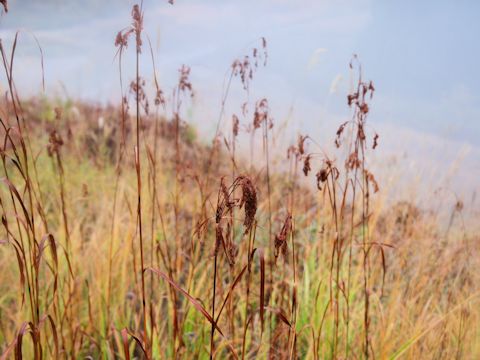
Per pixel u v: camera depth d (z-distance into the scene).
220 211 1.30
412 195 3.45
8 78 1.37
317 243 3.01
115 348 2.55
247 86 2.31
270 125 2.34
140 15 1.42
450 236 3.43
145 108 2.10
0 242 1.36
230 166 3.06
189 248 2.93
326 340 2.27
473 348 2.56
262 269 1.29
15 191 1.37
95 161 5.18
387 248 3.33
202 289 2.64
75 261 2.78
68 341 2.25
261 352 2.26
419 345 2.47
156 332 2.21
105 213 3.36
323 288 2.64
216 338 2.36
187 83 2.46
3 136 4.60
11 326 2.61
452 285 3.02
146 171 3.39
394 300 2.57
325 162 1.77
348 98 1.86
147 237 3.08
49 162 4.68
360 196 2.91
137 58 1.41
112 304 2.66
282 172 3.33
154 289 2.71
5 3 1.38
